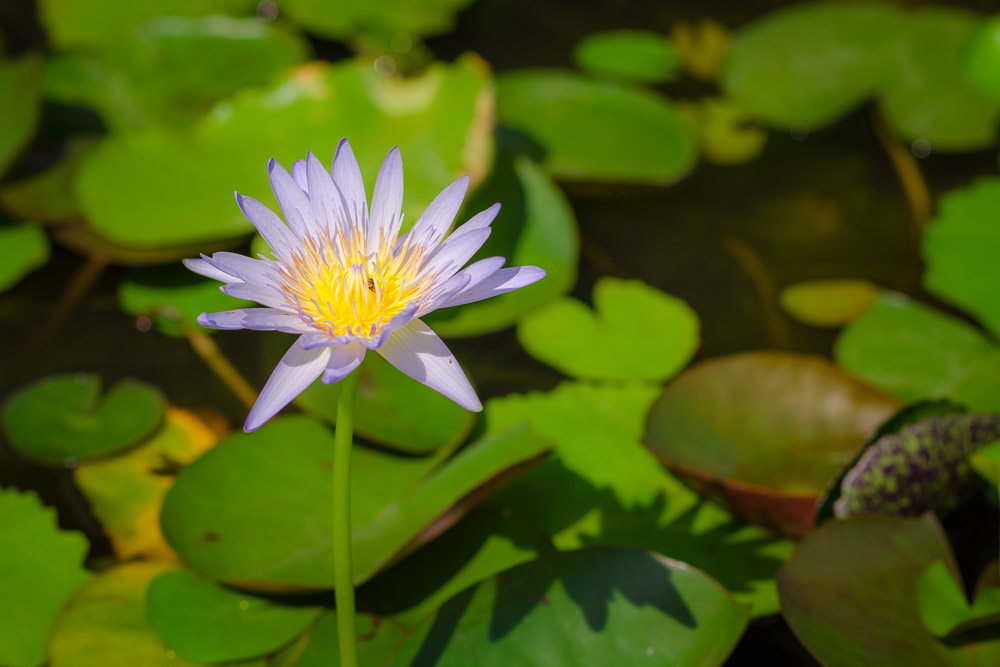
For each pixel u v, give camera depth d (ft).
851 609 4.82
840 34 6.23
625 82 5.99
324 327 4.59
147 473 5.07
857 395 5.09
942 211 5.59
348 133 5.51
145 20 5.98
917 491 4.96
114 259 5.34
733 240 5.58
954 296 5.40
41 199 5.43
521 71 6.02
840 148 5.81
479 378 5.27
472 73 5.50
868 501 4.95
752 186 5.71
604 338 5.34
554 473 5.08
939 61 5.98
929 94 5.87
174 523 4.90
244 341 5.31
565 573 4.80
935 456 4.94
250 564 4.85
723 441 5.08
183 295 5.36
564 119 5.73
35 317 5.31
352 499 4.95
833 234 5.59
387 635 4.81
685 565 4.79
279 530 4.90
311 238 4.64
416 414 5.07
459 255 4.62
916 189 5.69
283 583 4.82
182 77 5.76
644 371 5.27
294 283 4.62
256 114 5.55
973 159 5.76
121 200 5.41
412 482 4.97
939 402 4.93
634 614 4.76
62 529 4.98
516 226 5.45
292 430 5.04
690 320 5.39
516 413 5.16
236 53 5.82
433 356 4.59
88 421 5.13
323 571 4.84
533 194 5.50
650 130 5.74
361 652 4.78
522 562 4.84
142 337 5.30
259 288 4.58
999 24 5.85
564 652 4.74
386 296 4.63
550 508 5.03
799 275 5.50
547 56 6.19
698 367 5.15
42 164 5.52
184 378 5.23
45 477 5.05
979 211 5.58
